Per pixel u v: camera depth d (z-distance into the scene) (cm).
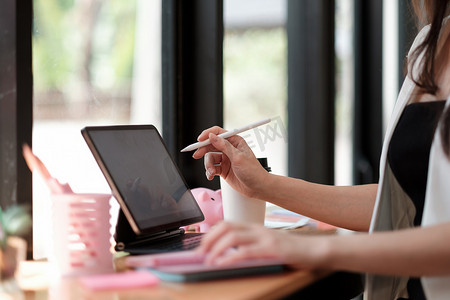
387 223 137
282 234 96
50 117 157
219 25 198
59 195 110
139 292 91
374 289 133
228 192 143
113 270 111
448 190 113
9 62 140
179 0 197
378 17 334
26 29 142
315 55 275
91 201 109
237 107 232
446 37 137
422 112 133
